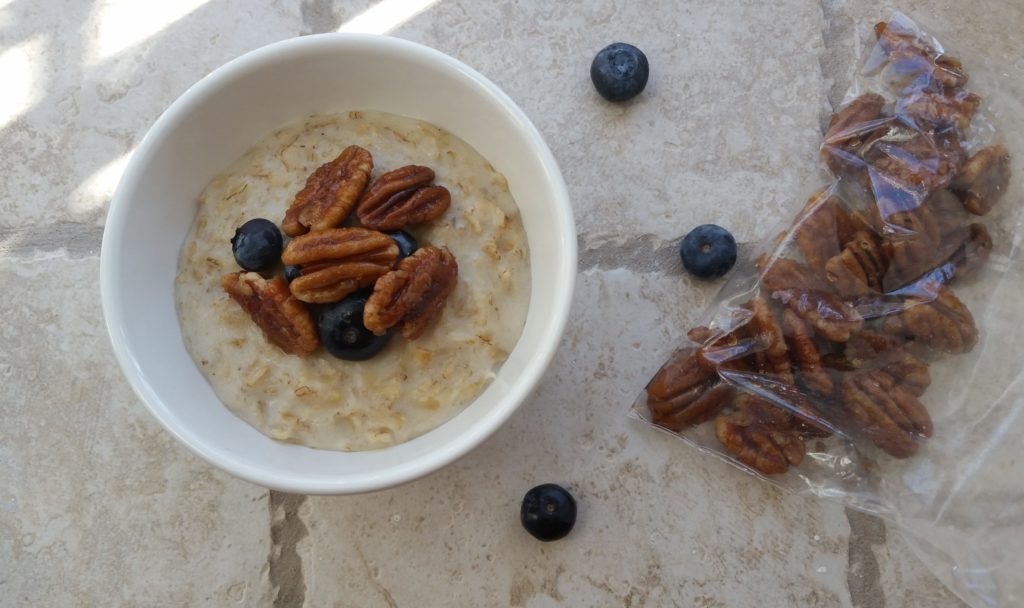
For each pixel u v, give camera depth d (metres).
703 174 0.26
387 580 0.24
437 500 0.24
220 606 0.24
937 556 0.24
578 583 0.24
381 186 0.20
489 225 0.21
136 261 0.20
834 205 0.25
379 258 0.20
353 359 0.20
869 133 0.25
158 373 0.19
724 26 0.27
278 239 0.20
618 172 0.26
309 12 0.27
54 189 0.26
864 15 0.27
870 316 0.24
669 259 0.25
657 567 0.24
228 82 0.20
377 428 0.20
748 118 0.26
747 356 0.24
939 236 0.24
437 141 0.22
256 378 0.20
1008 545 0.24
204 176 0.21
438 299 0.20
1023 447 0.24
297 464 0.19
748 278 0.25
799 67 0.27
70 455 0.24
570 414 0.24
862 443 0.24
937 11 0.27
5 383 0.25
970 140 0.25
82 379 0.25
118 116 0.26
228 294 0.21
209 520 0.24
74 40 0.26
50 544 0.24
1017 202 0.25
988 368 0.24
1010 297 0.25
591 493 0.24
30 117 0.26
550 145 0.26
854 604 0.24
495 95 0.20
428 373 0.20
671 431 0.24
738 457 0.24
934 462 0.24
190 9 0.27
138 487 0.24
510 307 0.21
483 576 0.24
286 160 0.21
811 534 0.24
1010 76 0.26
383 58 0.21
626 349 0.25
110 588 0.24
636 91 0.25
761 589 0.24
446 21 0.27
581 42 0.27
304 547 0.24
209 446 0.19
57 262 0.25
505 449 0.24
